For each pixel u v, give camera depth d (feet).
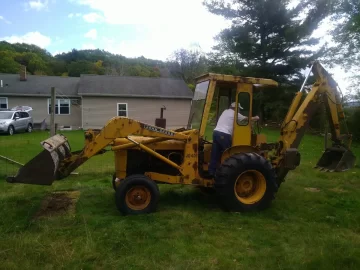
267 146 20.13
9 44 176.76
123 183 17.02
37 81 85.05
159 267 11.77
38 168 16.43
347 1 53.11
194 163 18.08
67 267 11.70
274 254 12.83
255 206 17.98
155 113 82.43
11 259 12.06
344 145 22.04
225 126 18.29
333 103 21.40
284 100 76.43
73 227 15.25
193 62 176.35
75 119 81.20
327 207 18.86
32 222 15.75
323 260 12.09
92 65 164.86
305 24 71.46
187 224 15.87
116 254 12.71
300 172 29.14
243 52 76.69
